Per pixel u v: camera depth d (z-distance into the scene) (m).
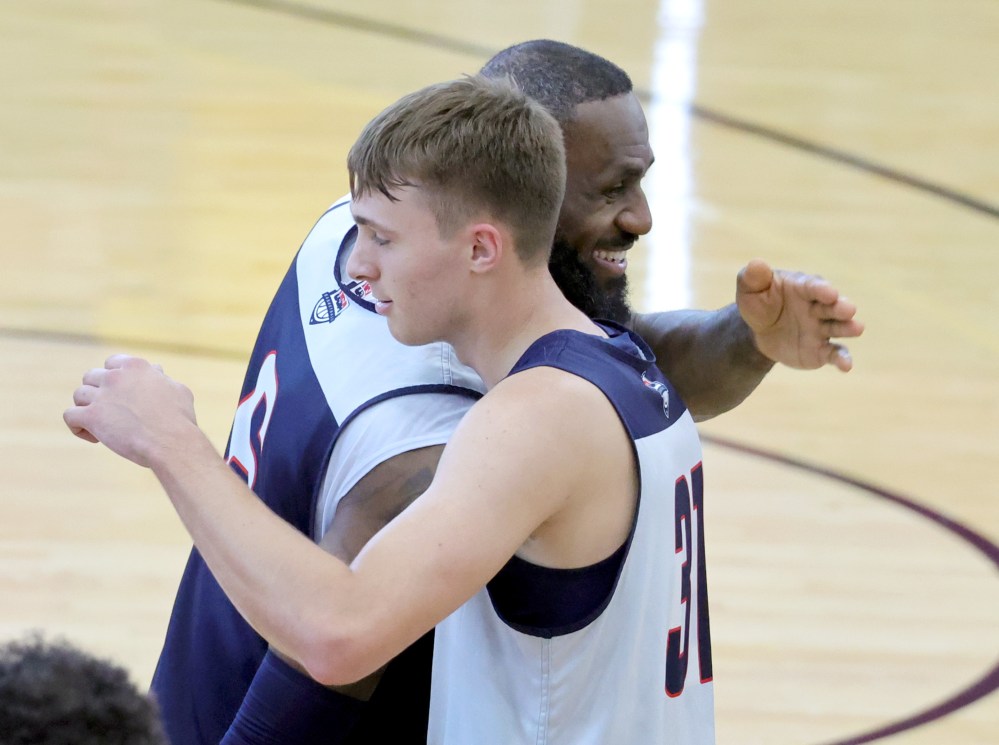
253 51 27.08
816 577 12.52
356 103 24.62
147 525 12.79
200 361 15.80
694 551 4.99
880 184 22.25
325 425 5.09
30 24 28.14
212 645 5.70
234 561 4.08
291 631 3.98
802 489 14.03
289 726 4.96
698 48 28.27
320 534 5.14
